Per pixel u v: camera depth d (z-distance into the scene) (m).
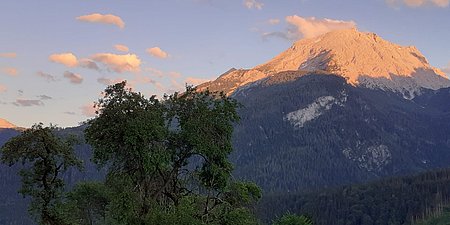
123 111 32.47
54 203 34.69
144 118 32.22
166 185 34.69
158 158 32.56
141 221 32.06
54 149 33.34
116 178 34.09
